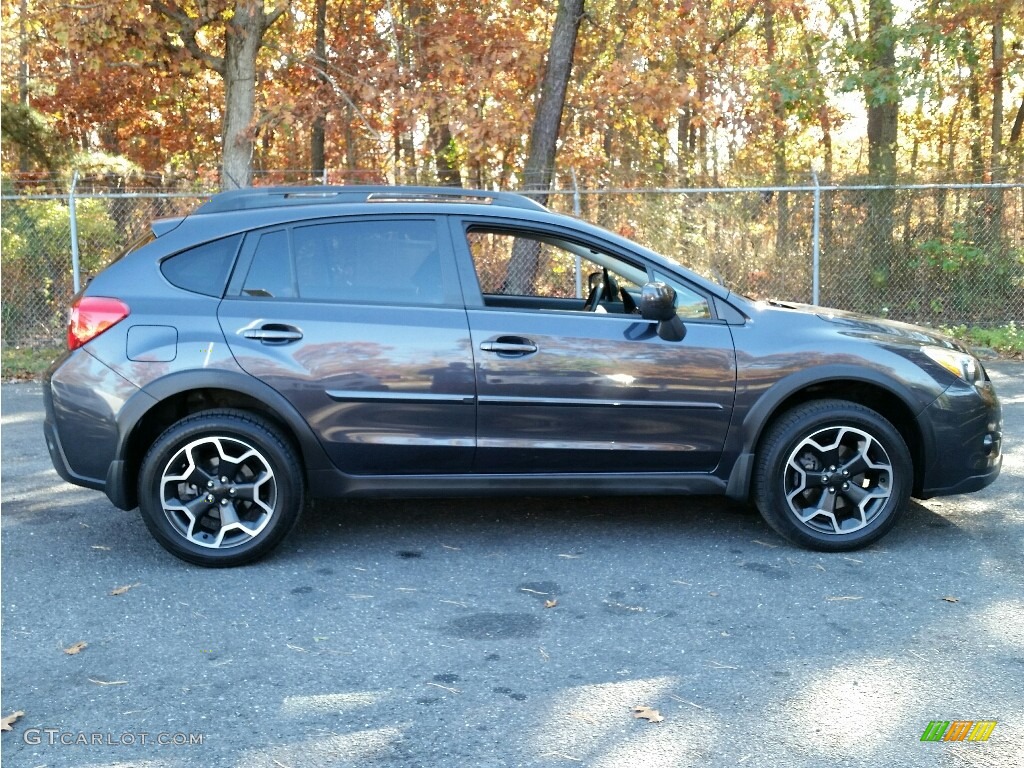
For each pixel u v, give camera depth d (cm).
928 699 328
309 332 459
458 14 1482
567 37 1409
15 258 1191
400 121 1357
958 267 1284
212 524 471
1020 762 288
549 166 1441
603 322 473
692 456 479
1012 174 1306
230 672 352
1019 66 1622
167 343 454
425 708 324
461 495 480
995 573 451
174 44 1439
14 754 295
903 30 1488
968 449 487
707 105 1450
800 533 479
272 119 1365
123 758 293
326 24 1967
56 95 1806
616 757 292
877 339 486
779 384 473
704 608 411
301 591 434
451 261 474
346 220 473
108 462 457
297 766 288
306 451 464
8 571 460
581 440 472
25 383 1013
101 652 370
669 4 1545
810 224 1298
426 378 461
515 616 404
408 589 436
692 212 1275
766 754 293
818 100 1533
